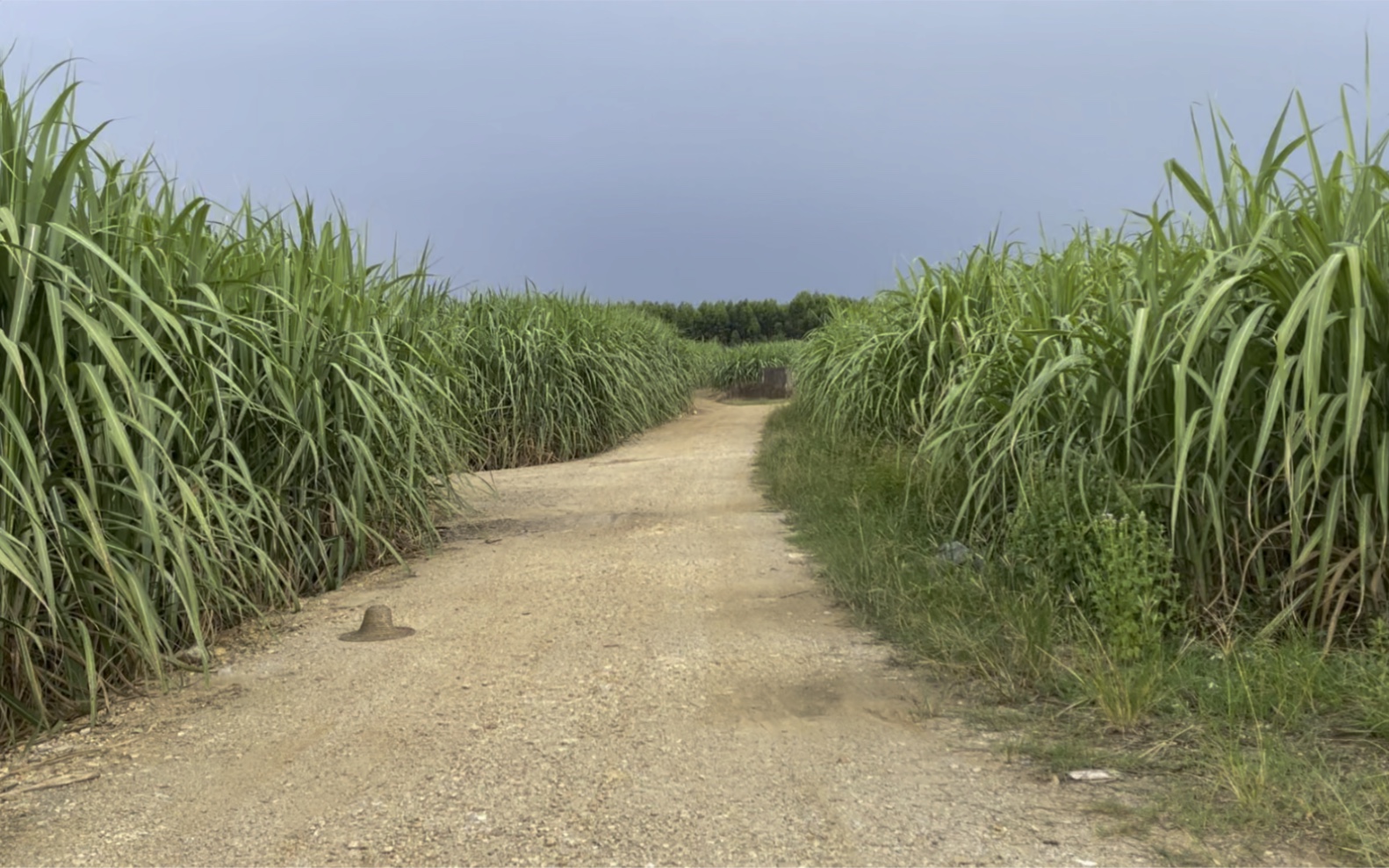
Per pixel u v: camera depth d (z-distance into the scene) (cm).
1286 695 319
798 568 586
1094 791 278
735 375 3353
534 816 274
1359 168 386
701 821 268
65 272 334
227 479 473
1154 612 381
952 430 552
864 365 985
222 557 466
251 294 544
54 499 352
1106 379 446
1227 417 398
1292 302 377
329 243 629
